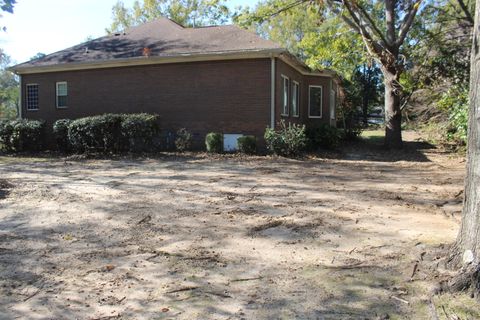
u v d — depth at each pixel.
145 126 14.93
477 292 3.55
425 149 17.12
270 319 3.37
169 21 20.11
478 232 3.64
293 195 8.01
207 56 15.63
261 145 15.47
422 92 18.64
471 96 3.71
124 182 9.55
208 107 16.08
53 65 17.91
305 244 5.08
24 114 19.14
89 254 4.84
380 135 26.08
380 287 3.87
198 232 5.61
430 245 4.93
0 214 6.67
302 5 17.84
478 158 3.64
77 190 8.61
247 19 17.59
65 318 3.44
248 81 15.51
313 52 18.75
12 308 3.62
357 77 31.30
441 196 7.89
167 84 16.59
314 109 20.95
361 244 5.05
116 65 17.09
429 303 3.53
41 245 5.18
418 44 17.59
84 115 17.94
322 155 15.15
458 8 18.84
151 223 6.07
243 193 8.20
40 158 14.66
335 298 3.69
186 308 3.57
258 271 4.30
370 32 17.88
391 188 8.77
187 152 15.44
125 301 3.71
